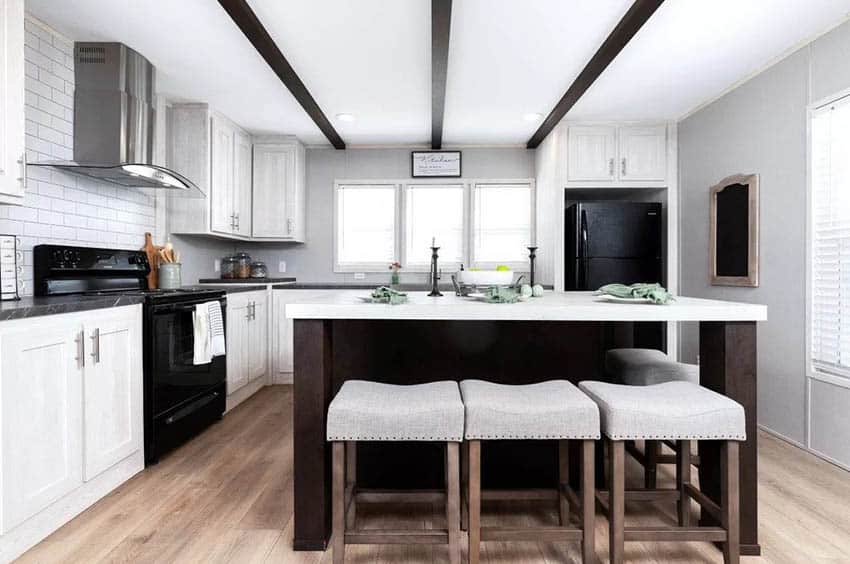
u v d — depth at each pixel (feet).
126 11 7.82
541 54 9.36
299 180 15.49
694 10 7.80
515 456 6.97
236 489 7.34
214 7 7.71
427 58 9.53
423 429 4.90
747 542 5.60
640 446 9.13
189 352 9.46
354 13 7.88
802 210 8.89
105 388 7.07
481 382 5.77
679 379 6.64
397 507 6.81
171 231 12.36
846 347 8.07
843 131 8.08
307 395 5.79
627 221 13.33
